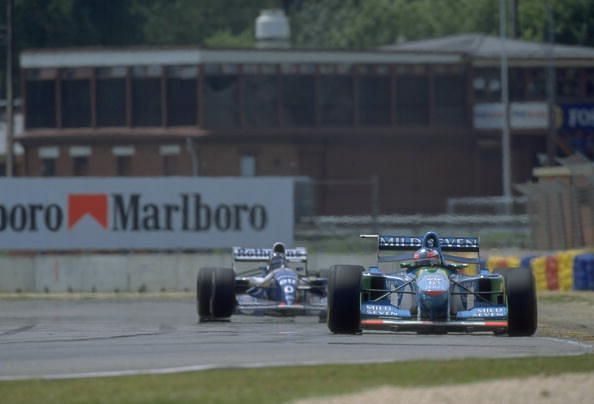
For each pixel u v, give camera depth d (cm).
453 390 3631
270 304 7069
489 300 5644
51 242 12044
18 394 3550
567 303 9162
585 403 3519
